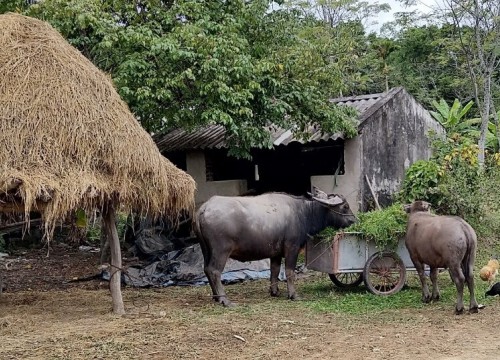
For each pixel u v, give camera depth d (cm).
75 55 944
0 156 798
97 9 1173
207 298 1035
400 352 695
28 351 705
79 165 830
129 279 1192
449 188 1352
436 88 2819
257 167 1644
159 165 893
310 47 1338
